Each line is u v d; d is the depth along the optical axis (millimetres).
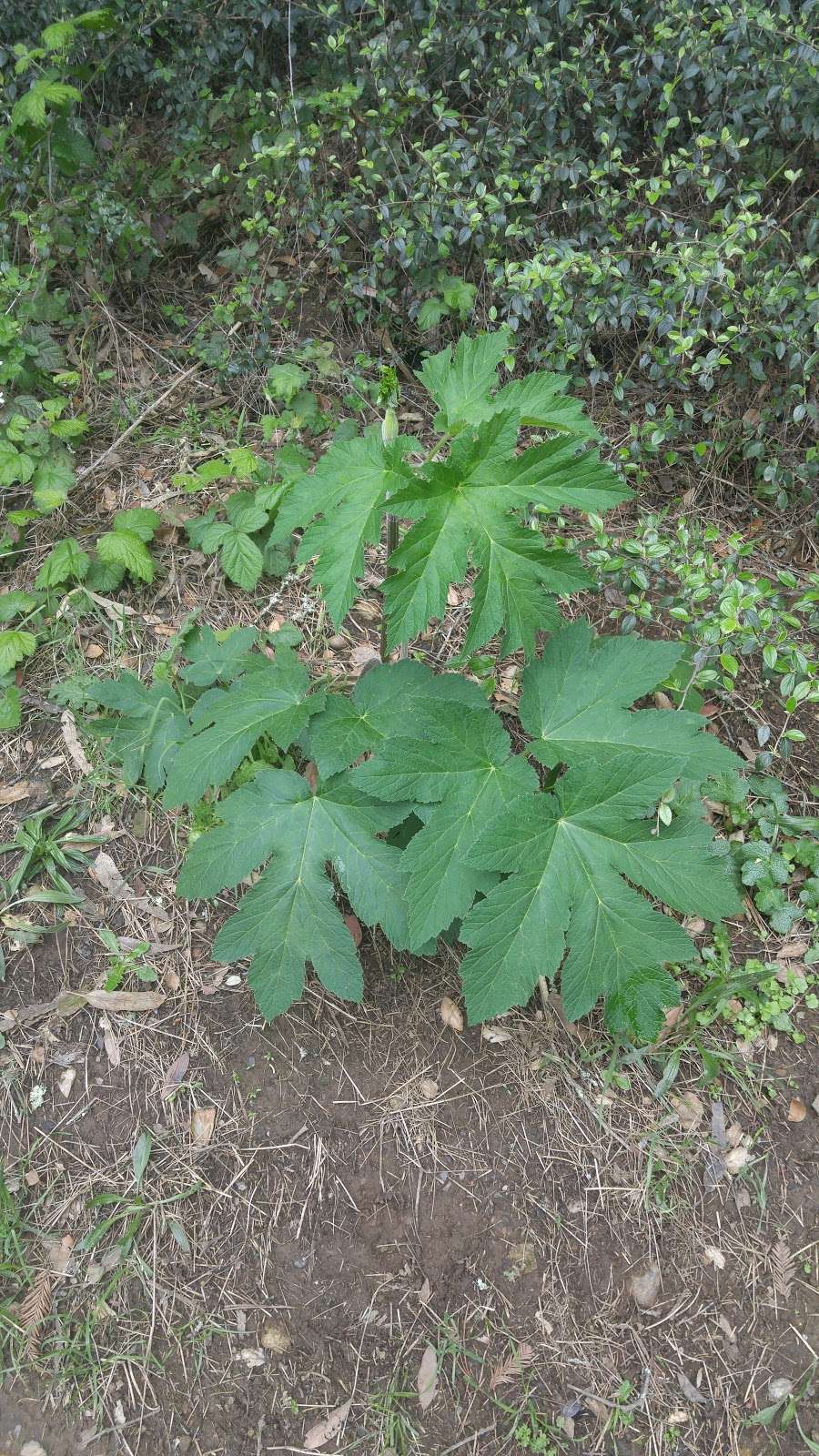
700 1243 1176
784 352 1552
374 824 1141
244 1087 1219
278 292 1836
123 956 1279
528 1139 1212
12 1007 1242
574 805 1075
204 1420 1059
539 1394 1091
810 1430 1098
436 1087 1231
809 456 1633
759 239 1592
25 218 1745
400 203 1713
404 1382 1085
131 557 1536
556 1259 1153
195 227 2010
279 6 1797
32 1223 1132
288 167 1808
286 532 1104
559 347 1688
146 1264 1119
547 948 1061
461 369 1155
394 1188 1174
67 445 1742
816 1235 1191
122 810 1382
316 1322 1106
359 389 1838
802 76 1544
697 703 1503
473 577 1647
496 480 1029
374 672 1207
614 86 1633
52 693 1460
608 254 1593
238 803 1152
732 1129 1239
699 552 1445
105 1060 1226
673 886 1071
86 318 1905
